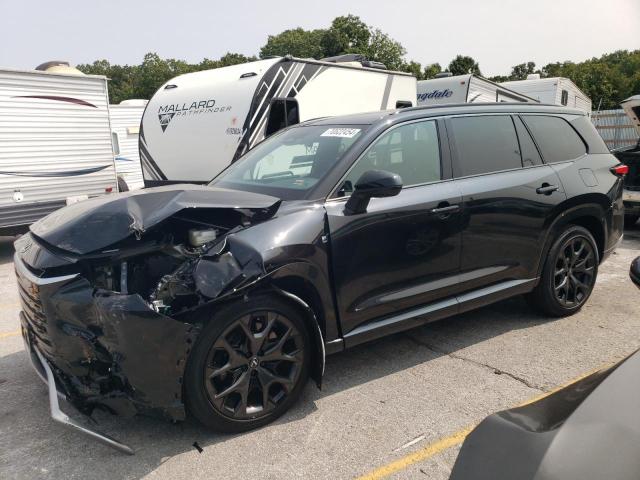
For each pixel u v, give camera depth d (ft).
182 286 9.27
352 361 13.19
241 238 9.98
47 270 9.39
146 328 8.87
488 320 15.74
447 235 12.53
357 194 10.91
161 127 30.53
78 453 9.70
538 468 4.66
